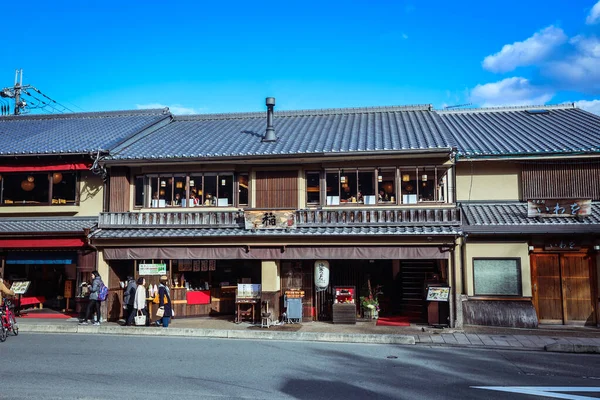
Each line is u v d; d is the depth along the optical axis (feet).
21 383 29.45
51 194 61.93
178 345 42.16
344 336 45.01
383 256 51.75
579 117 71.10
